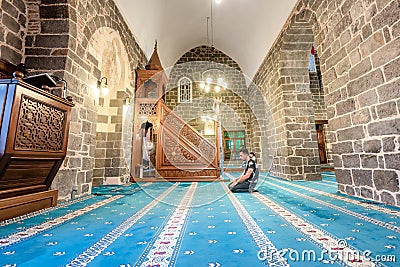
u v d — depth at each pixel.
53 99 2.37
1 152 1.78
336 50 3.48
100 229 1.73
